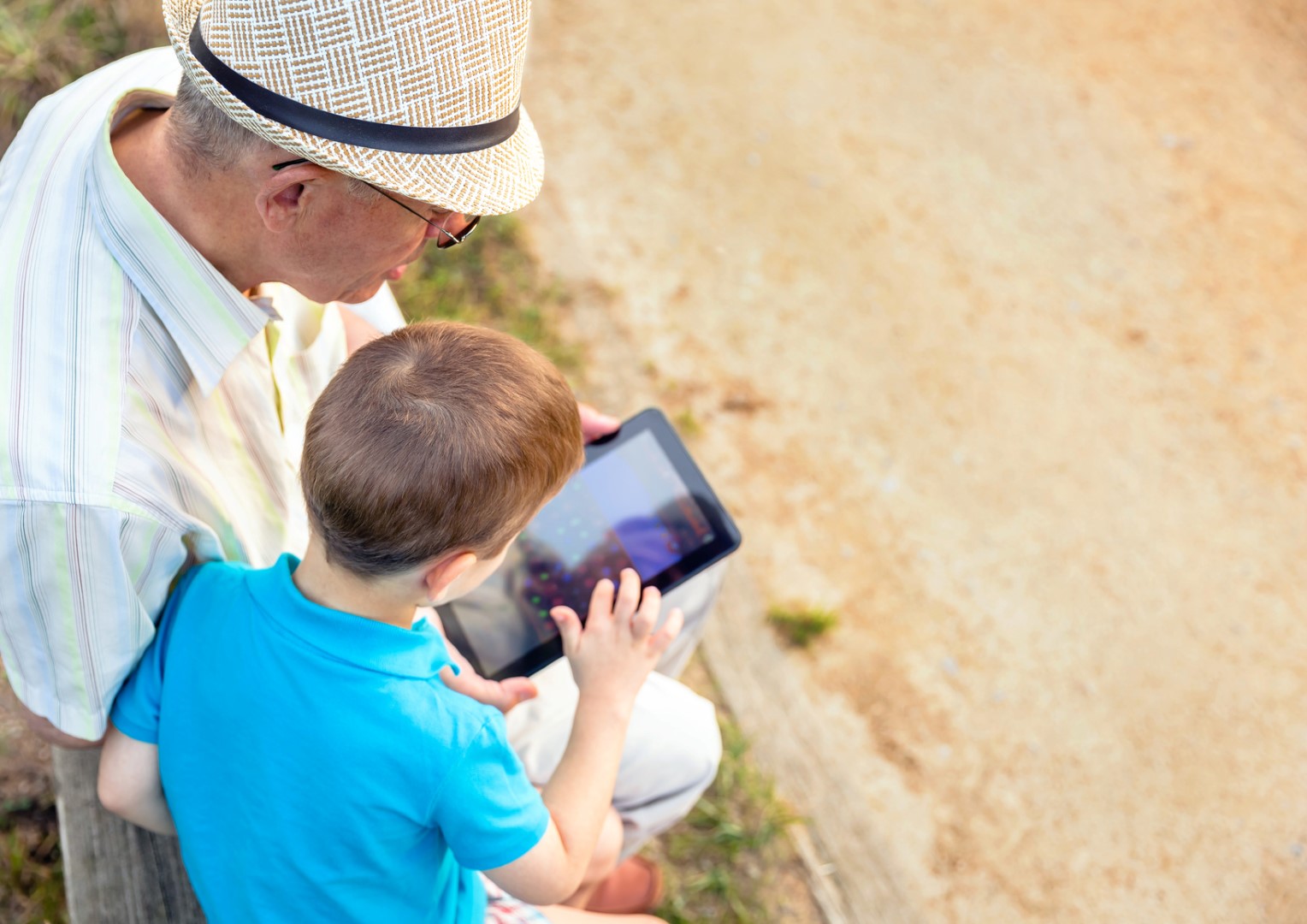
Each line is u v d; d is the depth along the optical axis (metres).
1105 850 2.48
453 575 1.10
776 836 2.39
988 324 3.33
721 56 3.90
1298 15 4.19
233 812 1.18
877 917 2.33
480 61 1.07
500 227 3.31
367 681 1.10
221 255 1.22
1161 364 3.29
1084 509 3.00
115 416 1.10
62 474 1.06
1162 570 2.91
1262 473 3.10
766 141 3.69
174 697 1.20
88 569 1.10
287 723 1.11
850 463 3.04
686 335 3.23
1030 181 3.67
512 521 1.09
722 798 2.41
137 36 3.20
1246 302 3.45
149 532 1.12
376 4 0.99
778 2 4.09
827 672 2.68
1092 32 4.13
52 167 1.20
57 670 1.18
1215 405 3.22
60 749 1.62
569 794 1.31
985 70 3.96
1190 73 4.04
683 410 3.09
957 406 3.16
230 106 1.05
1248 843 2.51
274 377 1.45
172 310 1.18
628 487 1.70
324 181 1.11
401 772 1.10
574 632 1.41
